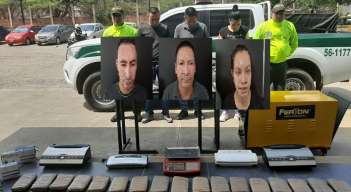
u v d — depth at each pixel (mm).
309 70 7402
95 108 7414
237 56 4453
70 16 48969
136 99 4707
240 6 7215
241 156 4293
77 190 3797
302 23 8438
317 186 3738
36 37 25781
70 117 7047
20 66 15148
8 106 8055
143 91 4684
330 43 7191
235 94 4531
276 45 5836
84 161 4422
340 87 9312
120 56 4609
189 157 4113
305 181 3867
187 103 6629
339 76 7352
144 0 54156
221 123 6367
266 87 4465
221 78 4535
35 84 10805
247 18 7242
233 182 3842
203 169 4250
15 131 6250
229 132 5863
